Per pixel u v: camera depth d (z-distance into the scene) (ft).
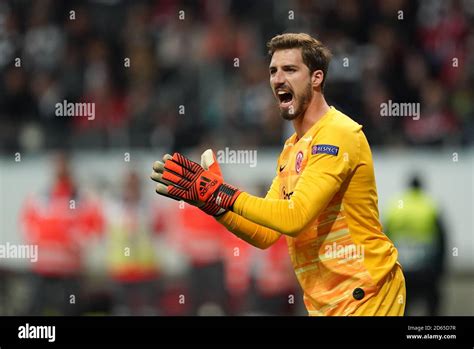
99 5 189.78
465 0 183.11
